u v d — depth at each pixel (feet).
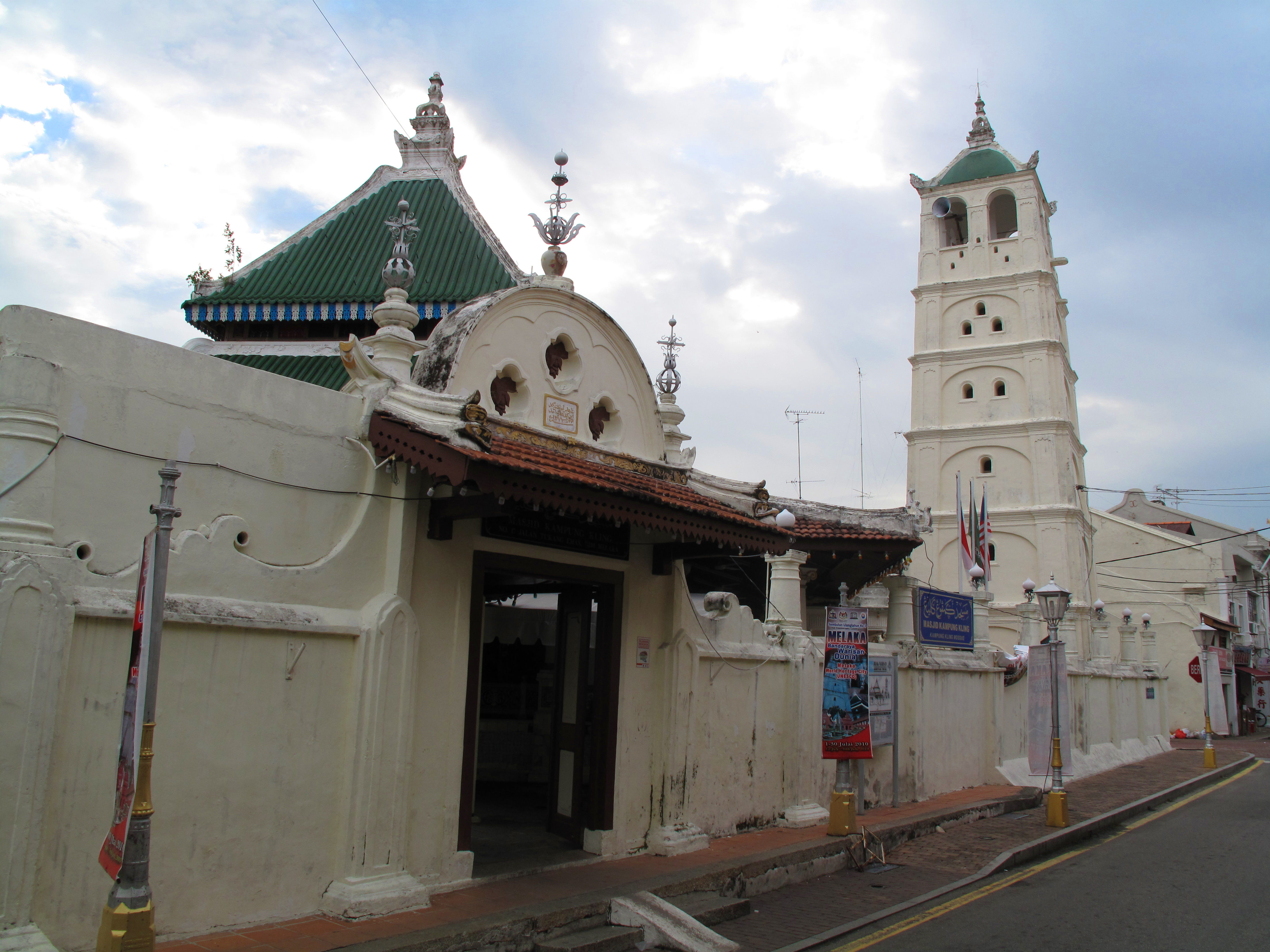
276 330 43.55
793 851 33.99
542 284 32.60
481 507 25.39
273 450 23.84
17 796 17.35
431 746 26.48
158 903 19.98
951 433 137.49
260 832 22.04
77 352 20.03
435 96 54.29
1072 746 75.77
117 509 20.45
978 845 41.14
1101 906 30.96
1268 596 186.19
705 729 36.09
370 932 21.93
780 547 34.01
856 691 38.14
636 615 33.96
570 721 34.37
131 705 16.15
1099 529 152.66
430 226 48.26
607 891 27.22
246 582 22.48
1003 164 141.49
